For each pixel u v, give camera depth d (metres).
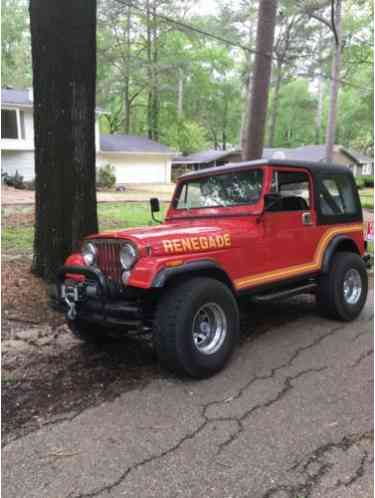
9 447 2.40
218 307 3.35
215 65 41.38
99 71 32.38
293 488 2.06
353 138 52.53
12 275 5.62
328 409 2.80
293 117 54.31
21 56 36.31
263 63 9.68
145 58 34.41
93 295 3.28
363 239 5.18
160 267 3.02
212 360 3.28
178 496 2.01
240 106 45.44
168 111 40.31
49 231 5.29
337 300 4.57
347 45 22.58
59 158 5.13
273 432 2.53
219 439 2.47
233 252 3.56
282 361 3.62
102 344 4.00
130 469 2.21
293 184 4.25
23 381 3.22
